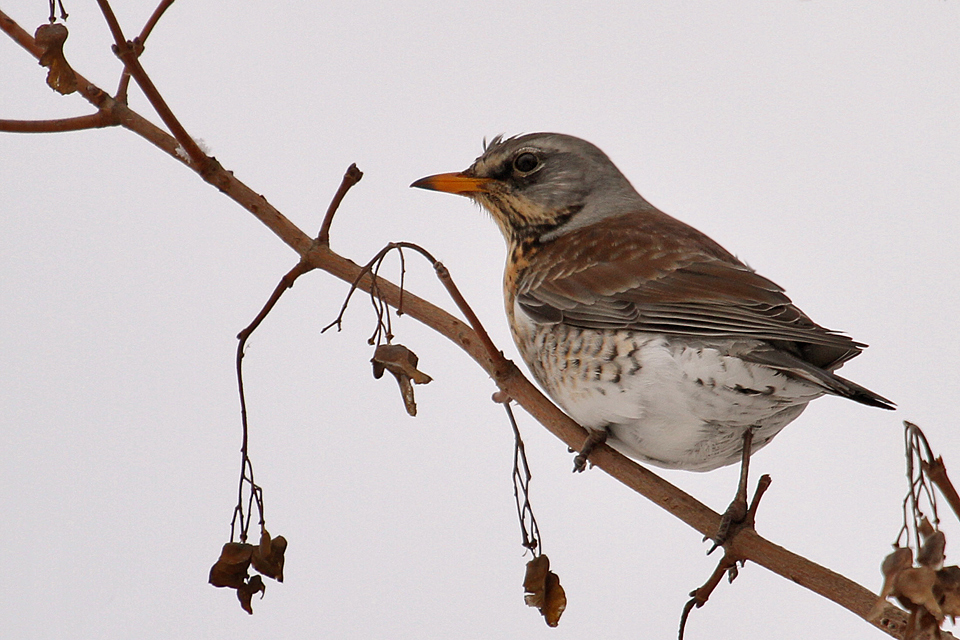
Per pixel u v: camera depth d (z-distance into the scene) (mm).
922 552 4930
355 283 4953
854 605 4953
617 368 5031
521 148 5094
